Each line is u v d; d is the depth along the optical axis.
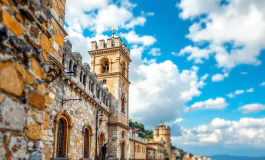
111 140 41.16
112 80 44.75
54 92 20.94
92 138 32.22
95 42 48.16
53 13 11.76
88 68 31.86
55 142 20.88
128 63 51.62
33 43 6.00
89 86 32.00
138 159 73.19
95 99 33.69
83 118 28.81
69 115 24.34
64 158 22.59
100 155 35.94
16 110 5.12
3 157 4.63
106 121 40.84
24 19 5.59
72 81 24.55
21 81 5.36
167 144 140.00
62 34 13.20
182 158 185.62
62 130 23.77
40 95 6.29
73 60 26.02
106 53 46.81
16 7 5.22
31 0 5.87
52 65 11.84
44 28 6.70
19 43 5.30
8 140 4.81
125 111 47.69
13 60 5.07
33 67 5.97
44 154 17.95
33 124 5.88
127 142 47.34
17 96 5.19
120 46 45.81
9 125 4.85
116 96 43.62
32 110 5.85
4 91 4.72
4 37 4.76
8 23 4.91
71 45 25.31
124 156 44.69
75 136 25.98
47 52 6.95
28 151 5.64
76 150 26.12
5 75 4.76
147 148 93.81
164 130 142.12
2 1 4.74
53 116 20.66
